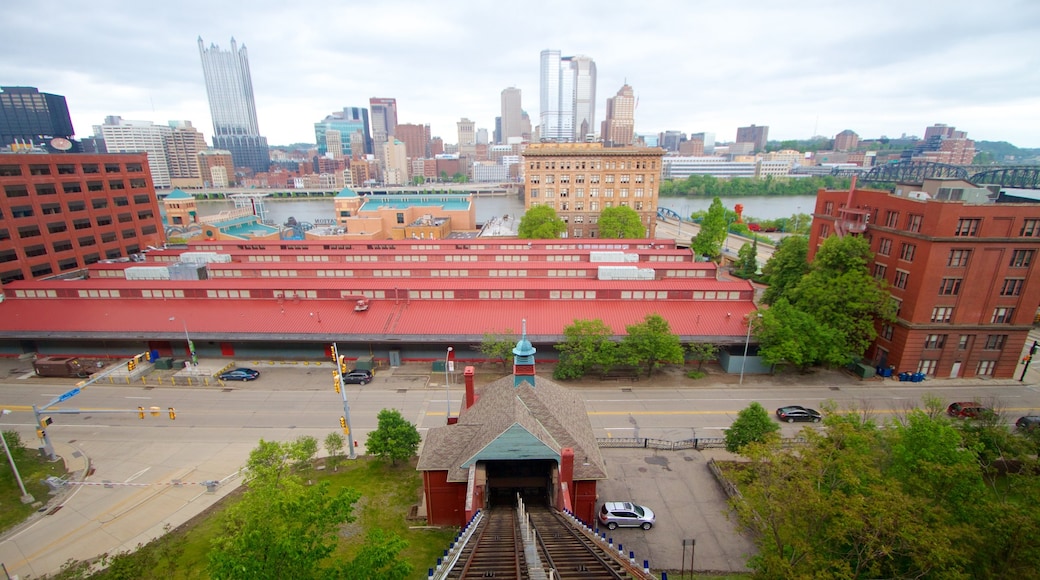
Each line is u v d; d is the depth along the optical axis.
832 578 24.78
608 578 21.02
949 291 57.22
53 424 52.03
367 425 51.34
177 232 159.12
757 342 61.28
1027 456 34.62
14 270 88.56
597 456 35.91
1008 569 24.89
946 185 63.50
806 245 75.50
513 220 190.88
